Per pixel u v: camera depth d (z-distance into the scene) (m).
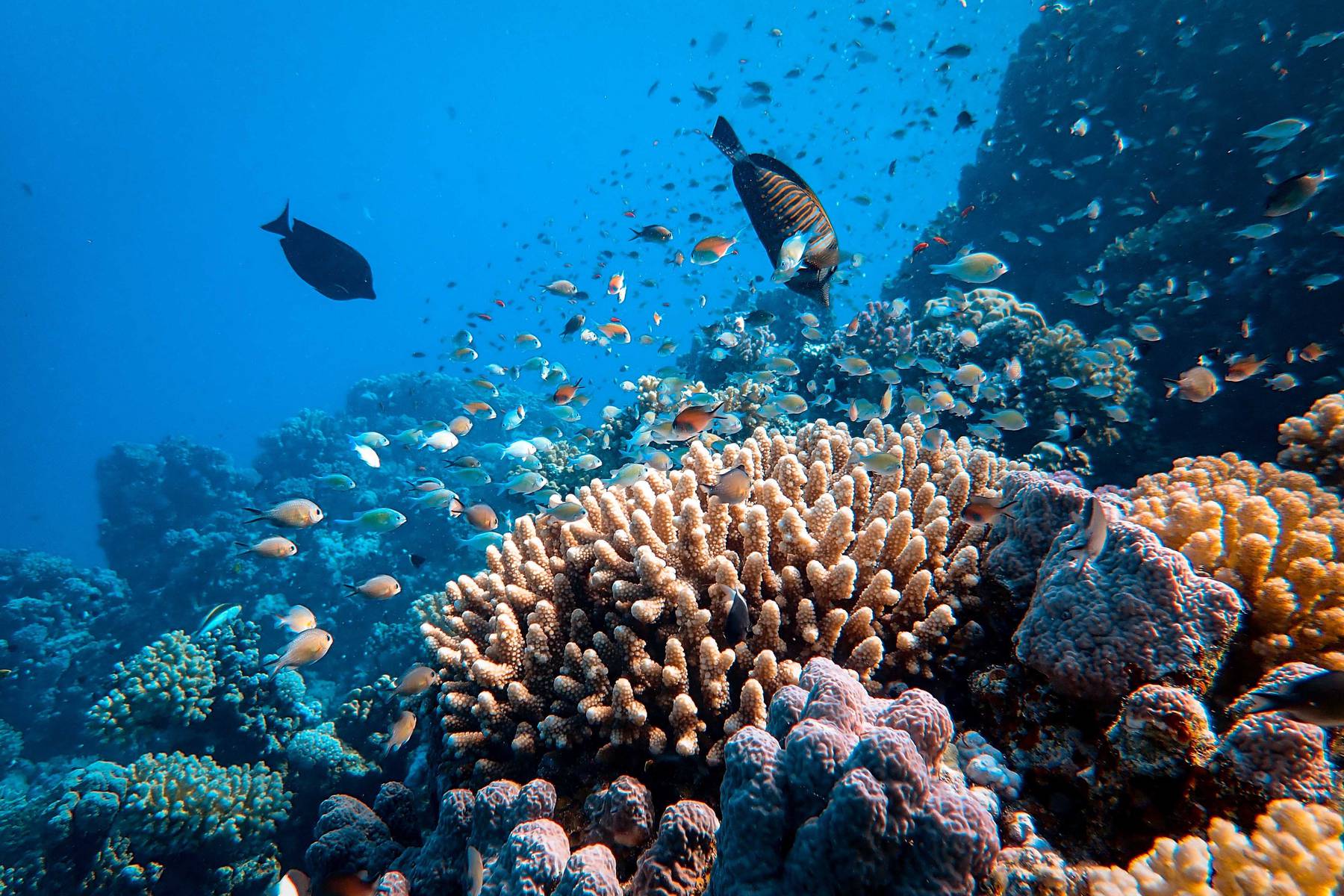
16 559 18.09
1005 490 3.68
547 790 2.96
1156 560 2.40
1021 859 1.99
